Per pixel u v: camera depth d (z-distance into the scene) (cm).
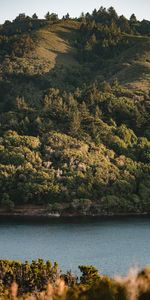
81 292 1123
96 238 11144
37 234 11588
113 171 15300
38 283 5272
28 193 14475
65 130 16512
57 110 17112
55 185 14600
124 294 1088
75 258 9469
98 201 14588
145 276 1105
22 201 14575
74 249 10156
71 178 14762
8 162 15300
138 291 1088
